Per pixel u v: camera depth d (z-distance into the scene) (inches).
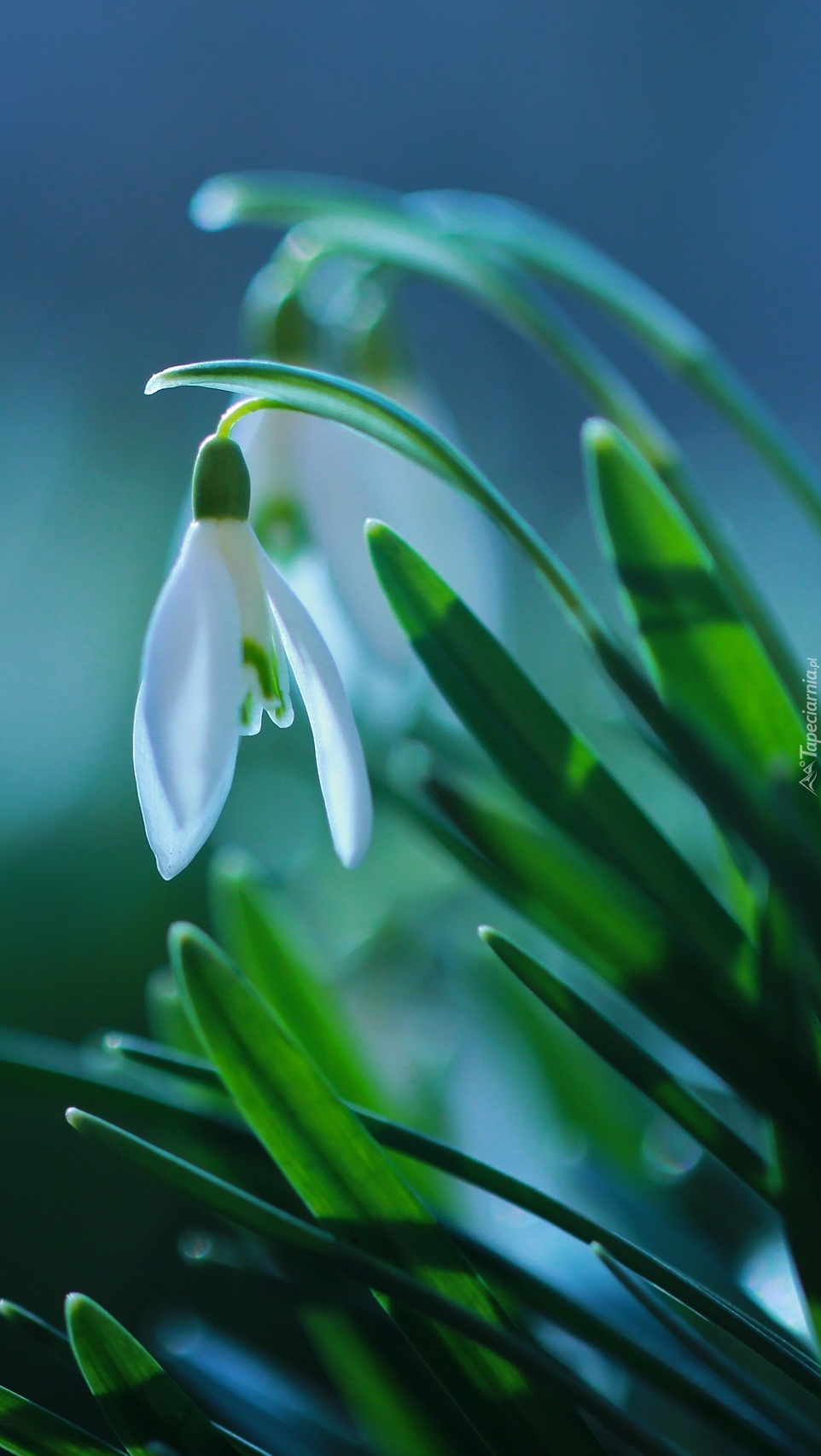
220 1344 13.8
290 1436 13.2
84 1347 12.1
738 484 40.5
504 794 13.9
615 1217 13.9
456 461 12.1
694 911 12.4
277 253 13.7
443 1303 11.9
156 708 12.0
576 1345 13.6
